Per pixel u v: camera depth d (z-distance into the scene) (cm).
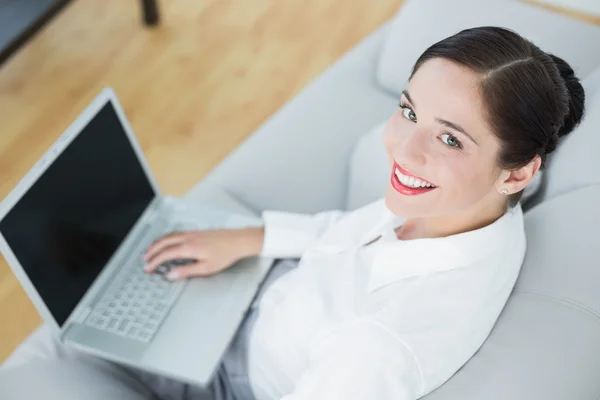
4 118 231
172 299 125
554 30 145
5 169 218
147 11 255
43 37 255
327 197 151
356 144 158
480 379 89
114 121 124
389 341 88
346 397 89
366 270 102
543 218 105
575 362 88
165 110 235
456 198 85
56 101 236
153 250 129
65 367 118
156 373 119
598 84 120
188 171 219
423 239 93
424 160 82
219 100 238
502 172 84
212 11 268
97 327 121
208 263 128
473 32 81
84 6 266
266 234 129
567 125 90
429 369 87
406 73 161
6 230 105
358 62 176
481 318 91
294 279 115
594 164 108
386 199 93
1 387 115
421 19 157
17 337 182
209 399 125
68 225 117
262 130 162
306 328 105
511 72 77
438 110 80
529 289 96
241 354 125
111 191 126
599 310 91
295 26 263
